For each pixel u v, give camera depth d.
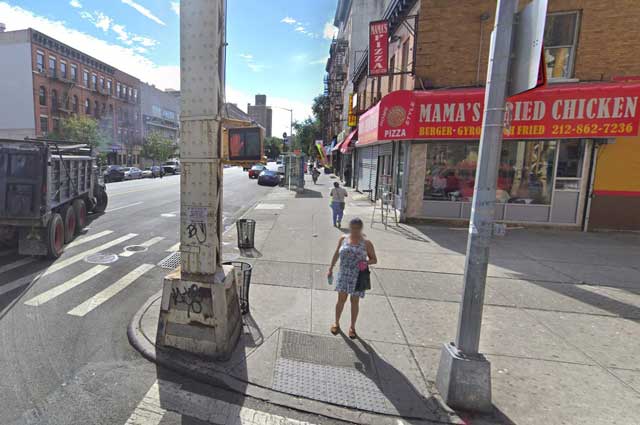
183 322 3.37
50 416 2.56
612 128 7.94
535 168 9.66
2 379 2.97
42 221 5.82
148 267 6.07
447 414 2.68
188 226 3.34
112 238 8.11
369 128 11.53
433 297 4.91
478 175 2.71
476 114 8.47
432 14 9.41
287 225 10.02
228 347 3.36
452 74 9.53
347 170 25.61
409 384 3.02
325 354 3.45
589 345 3.69
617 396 2.88
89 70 39.28
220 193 3.50
